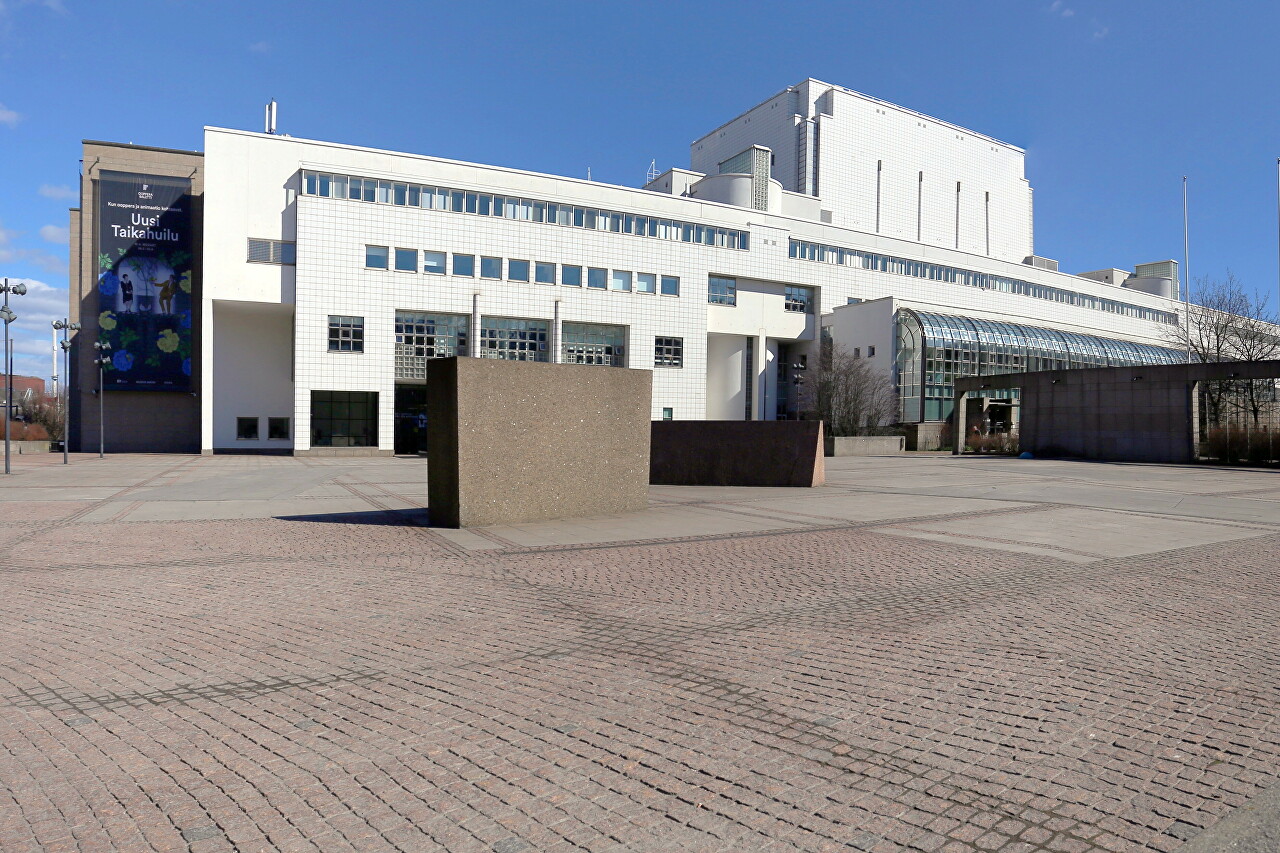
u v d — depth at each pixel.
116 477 25.91
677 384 55.84
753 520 13.49
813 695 4.84
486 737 4.20
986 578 8.59
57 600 7.72
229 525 13.37
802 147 93.12
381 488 21.30
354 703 4.74
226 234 44.25
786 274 61.44
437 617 6.91
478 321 49.03
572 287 51.94
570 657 5.68
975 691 4.92
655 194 55.34
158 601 7.63
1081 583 8.33
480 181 49.41
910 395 57.03
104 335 48.25
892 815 3.32
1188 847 3.06
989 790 3.56
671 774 3.73
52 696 4.91
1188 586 8.20
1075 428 38.88
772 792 3.54
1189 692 4.90
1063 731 4.27
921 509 15.25
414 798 3.49
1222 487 21.16
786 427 20.30
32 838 3.14
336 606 7.36
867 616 6.89
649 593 7.85
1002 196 114.75
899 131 101.56
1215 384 43.97
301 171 45.00
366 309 46.16
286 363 50.47
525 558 9.92
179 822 3.27
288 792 3.55
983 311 73.00
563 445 13.68
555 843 3.08
